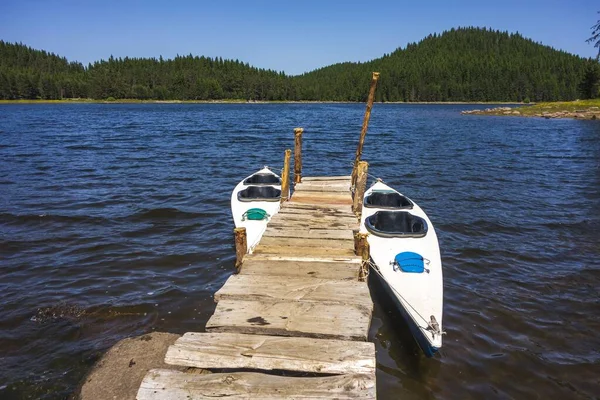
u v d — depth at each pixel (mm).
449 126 45219
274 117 63438
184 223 11352
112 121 49500
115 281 7910
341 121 55031
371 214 9180
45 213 11867
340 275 5641
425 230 8125
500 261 9047
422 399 5016
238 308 4691
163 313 6828
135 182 16188
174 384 3547
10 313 6699
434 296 6457
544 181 17219
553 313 6973
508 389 5227
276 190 11008
